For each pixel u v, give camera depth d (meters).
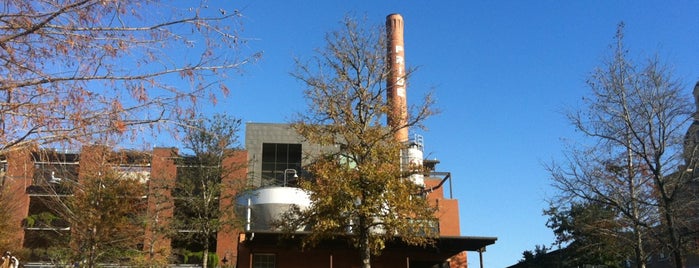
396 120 25.73
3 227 34.28
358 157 25.06
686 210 21.12
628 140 22.09
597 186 23.95
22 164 7.77
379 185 23.19
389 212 23.61
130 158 8.52
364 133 24.73
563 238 36.25
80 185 27.62
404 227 23.55
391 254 38.09
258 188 42.12
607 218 25.16
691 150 20.92
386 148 24.73
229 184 33.81
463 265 49.44
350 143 24.75
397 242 35.84
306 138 25.81
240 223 33.38
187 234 35.19
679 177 20.66
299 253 36.84
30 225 41.06
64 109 7.22
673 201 20.72
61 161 8.02
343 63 25.61
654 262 33.53
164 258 31.36
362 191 23.52
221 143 32.09
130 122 7.55
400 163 25.81
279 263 36.25
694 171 20.84
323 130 25.39
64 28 6.99
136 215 31.06
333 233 24.22
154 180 31.34
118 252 29.30
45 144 7.35
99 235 28.09
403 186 23.59
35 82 7.03
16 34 6.84
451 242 35.03
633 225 23.78
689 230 20.81
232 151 33.22
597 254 36.53
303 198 41.84
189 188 32.31
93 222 27.78
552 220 39.16
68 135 7.35
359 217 24.14
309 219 25.12
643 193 23.23
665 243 20.81
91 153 8.06
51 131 7.29
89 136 7.50
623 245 25.14
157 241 33.53
